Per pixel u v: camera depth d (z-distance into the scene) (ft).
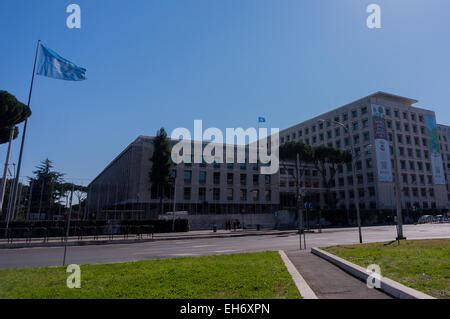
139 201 193.98
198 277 27.04
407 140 266.16
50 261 46.42
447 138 314.55
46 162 236.22
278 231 133.80
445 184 277.64
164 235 111.55
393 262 32.09
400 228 64.23
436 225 159.02
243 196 219.20
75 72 90.79
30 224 98.17
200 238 100.83
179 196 200.75
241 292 21.71
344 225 192.75
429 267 28.25
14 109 103.76
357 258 36.04
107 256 52.37
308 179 271.08
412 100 279.49
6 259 49.47
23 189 173.37
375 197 240.53
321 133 298.76
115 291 22.40
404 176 255.09
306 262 36.99
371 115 251.39
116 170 263.90
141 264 37.19
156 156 173.68
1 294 21.97
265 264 34.37
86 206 154.51
